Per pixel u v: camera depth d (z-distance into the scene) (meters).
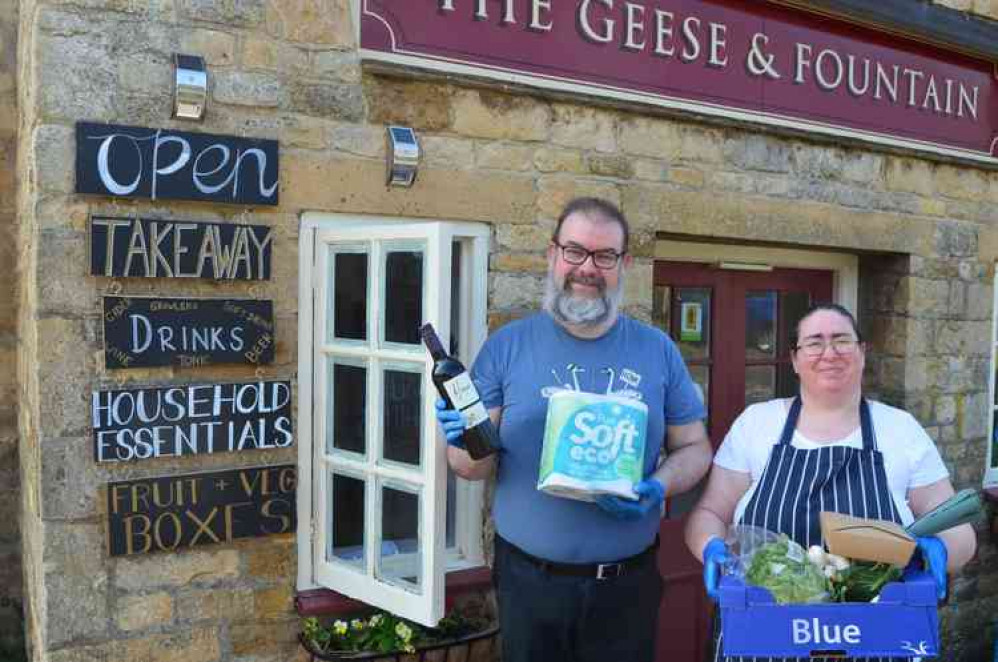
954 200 4.39
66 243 2.53
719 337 4.15
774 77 3.75
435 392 2.60
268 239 2.79
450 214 3.10
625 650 2.41
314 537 2.96
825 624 1.94
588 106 3.33
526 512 2.35
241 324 2.76
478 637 2.93
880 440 2.31
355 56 2.91
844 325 2.31
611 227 2.30
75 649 2.59
